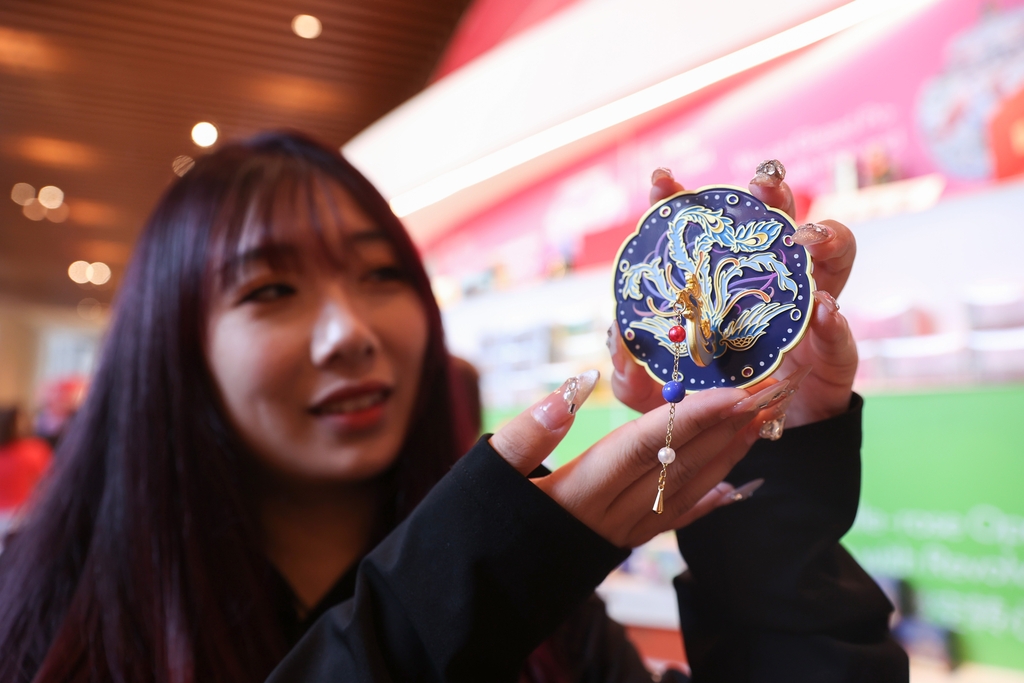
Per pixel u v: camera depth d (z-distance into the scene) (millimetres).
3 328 6320
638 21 1140
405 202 1642
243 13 2070
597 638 452
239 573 381
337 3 2035
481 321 1557
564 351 1339
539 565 253
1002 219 840
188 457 390
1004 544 810
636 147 1280
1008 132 839
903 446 900
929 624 862
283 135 439
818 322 272
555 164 1435
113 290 5688
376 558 276
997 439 825
